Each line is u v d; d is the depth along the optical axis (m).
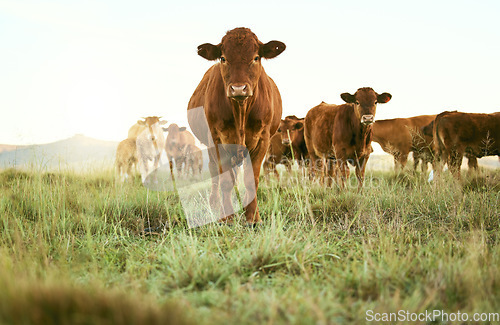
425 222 4.99
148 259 3.85
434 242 3.92
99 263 3.71
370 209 5.29
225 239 4.08
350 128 9.50
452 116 9.96
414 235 4.37
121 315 2.03
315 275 3.14
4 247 3.80
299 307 2.45
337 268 3.25
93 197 6.10
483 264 3.22
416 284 2.85
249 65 5.13
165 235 4.79
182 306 2.42
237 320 2.33
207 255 3.56
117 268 3.61
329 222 5.21
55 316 2.03
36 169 6.14
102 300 2.18
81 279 3.17
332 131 10.36
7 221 4.70
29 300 2.10
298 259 3.51
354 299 2.82
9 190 6.12
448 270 2.96
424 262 3.23
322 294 2.70
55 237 4.45
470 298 2.65
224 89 5.48
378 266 3.20
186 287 3.07
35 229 4.52
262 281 3.07
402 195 5.89
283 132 12.84
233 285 2.90
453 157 9.91
